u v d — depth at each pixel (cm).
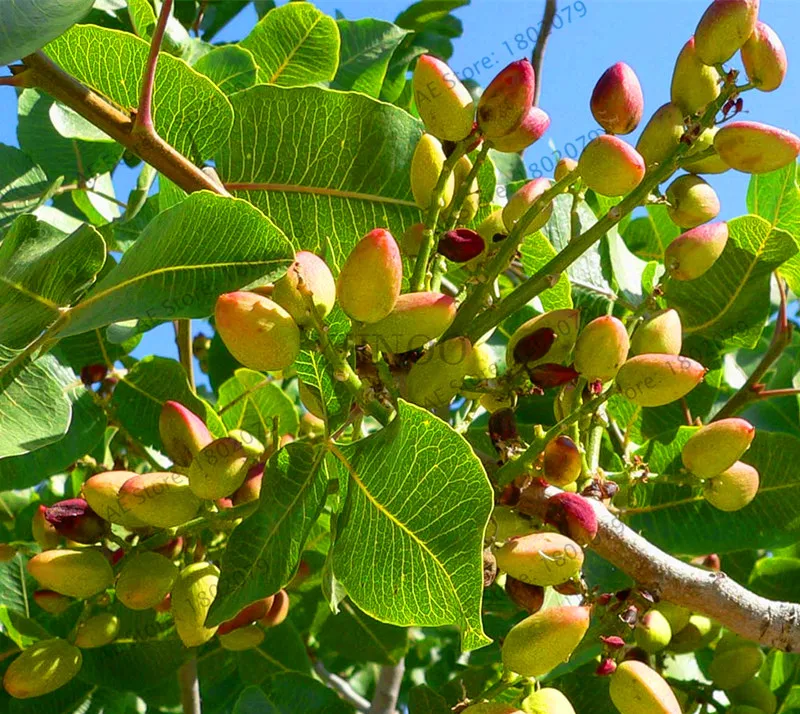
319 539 43
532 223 28
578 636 23
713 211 29
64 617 38
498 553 24
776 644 25
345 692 50
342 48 47
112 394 38
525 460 25
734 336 40
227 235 23
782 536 34
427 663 63
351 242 33
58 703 36
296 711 37
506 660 24
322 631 45
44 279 26
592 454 27
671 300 40
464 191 28
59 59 31
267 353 23
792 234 39
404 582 22
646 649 32
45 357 29
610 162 25
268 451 29
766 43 26
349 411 25
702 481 28
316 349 24
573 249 26
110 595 34
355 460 23
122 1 46
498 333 44
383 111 32
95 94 29
